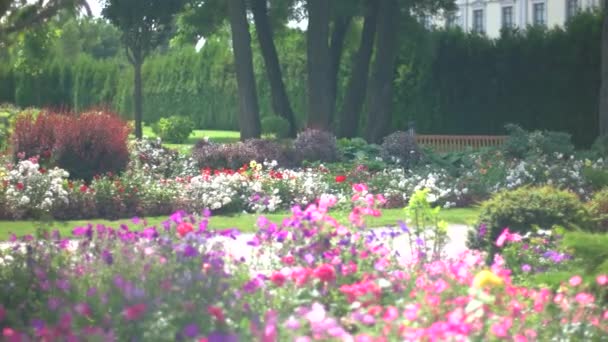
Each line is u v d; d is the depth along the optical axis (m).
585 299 6.01
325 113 26.67
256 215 15.80
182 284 6.14
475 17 67.31
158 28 33.00
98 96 55.81
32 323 5.75
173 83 53.41
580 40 31.08
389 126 28.45
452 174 20.42
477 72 33.41
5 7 6.70
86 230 7.65
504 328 5.31
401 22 31.45
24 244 7.99
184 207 16.00
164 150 20.92
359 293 6.13
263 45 29.09
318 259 7.22
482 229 9.92
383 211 16.44
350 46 34.59
